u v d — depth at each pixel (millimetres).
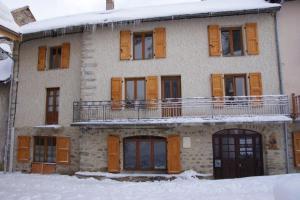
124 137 13602
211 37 13680
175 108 13359
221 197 8562
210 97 13203
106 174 13109
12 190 10438
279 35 13383
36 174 14539
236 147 13219
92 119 13523
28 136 15266
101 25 14062
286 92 13000
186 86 13578
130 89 14109
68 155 14359
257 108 12953
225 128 13000
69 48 15102
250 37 13484
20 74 15914
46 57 15633
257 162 13086
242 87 13547
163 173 13164
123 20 13648
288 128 12789
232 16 13750
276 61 13289
